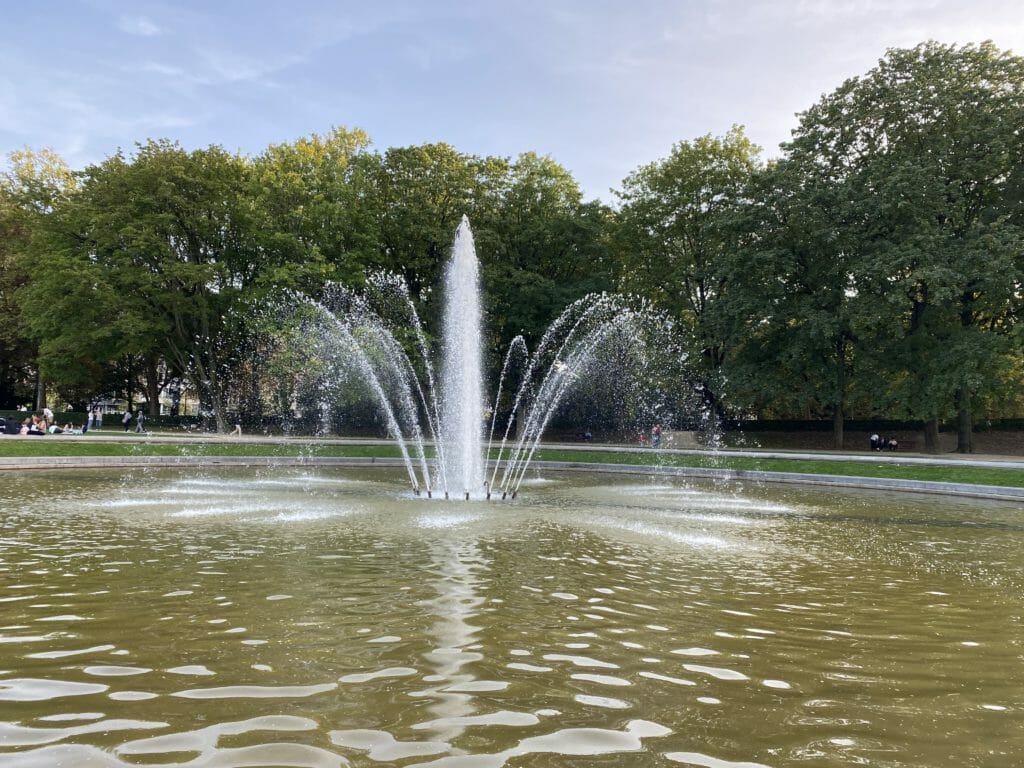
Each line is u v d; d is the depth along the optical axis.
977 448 39.25
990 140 29.55
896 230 30.89
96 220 34.97
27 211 42.38
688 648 5.46
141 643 5.29
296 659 4.96
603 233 44.16
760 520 13.70
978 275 28.42
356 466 26.48
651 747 3.67
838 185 32.19
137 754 3.45
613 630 5.89
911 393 30.94
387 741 3.65
